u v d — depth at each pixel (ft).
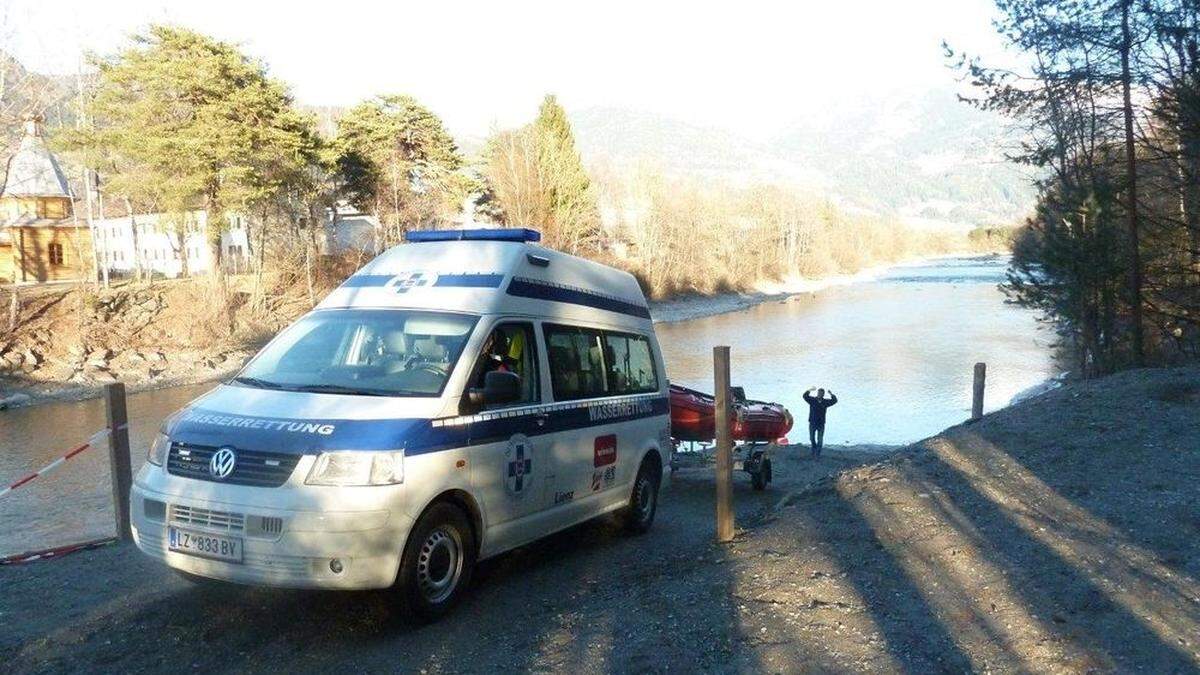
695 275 319.68
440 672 16.71
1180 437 29.12
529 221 239.09
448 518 19.94
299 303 189.26
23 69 147.13
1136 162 59.72
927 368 132.57
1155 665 14.79
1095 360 66.69
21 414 113.39
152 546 19.19
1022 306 71.46
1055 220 65.00
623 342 28.68
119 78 152.76
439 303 22.98
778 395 109.81
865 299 302.45
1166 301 63.36
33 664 17.39
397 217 214.28
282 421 19.19
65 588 22.33
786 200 457.27
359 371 21.36
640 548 26.91
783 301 306.76
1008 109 65.72
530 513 22.88
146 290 167.02
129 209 196.24
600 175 356.59
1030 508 23.59
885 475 28.37
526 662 16.92
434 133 224.12
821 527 24.12
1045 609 17.25
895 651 16.16
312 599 20.86
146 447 85.76
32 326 144.97
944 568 19.97
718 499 25.44
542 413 23.41
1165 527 21.13
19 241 201.05
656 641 17.35
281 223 201.46
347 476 18.10
